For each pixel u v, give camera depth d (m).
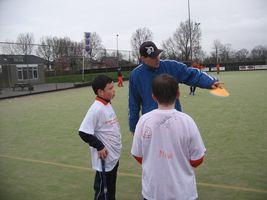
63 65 34.75
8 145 7.61
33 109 14.06
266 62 59.44
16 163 6.12
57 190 4.75
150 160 2.61
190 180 2.58
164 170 2.55
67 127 9.63
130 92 3.79
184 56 60.81
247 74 39.19
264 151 6.33
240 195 4.35
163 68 3.68
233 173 5.18
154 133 2.58
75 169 5.68
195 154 2.56
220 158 5.97
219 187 4.64
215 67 55.78
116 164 3.77
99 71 37.97
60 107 14.42
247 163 5.64
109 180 3.77
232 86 21.95
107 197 3.66
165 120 2.55
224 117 10.17
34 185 4.96
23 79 31.33
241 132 8.00
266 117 9.89
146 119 2.63
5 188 4.86
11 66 30.12
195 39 60.69
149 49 3.53
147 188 2.63
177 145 2.53
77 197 4.49
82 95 19.92
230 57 63.47
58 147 7.26
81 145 7.38
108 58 38.91
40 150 7.05
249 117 10.01
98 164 3.66
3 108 14.77
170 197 2.55
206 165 5.60
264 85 22.14
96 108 3.58
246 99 14.56
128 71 40.25
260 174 5.11
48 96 20.19
